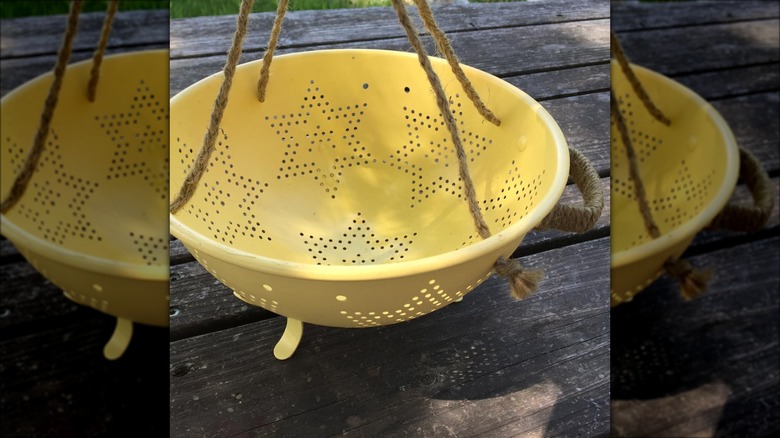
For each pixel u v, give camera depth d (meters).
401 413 0.90
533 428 0.90
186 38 1.33
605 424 0.91
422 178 1.08
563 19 1.32
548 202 0.73
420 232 1.06
